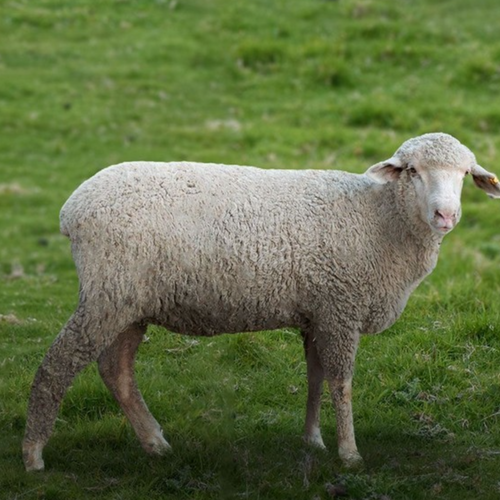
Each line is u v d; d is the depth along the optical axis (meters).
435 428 11.37
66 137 28.77
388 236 10.22
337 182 10.41
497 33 35.66
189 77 32.94
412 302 14.93
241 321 10.16
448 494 9.55
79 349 9.73
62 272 20.88
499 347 13.33
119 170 10.02
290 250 9.96
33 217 24.25
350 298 10.11
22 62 33.28
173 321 10.12
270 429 11.43
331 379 10.22
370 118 29.70
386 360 13.02
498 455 10.59
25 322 15.21
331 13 37.62
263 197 10.09
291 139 28.12
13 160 27.23
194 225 9.83
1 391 12.40
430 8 38.59
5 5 37.66
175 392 12.44
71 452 10.70
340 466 10.12
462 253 20.61
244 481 9.86
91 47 34.81
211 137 28.72
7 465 10.20
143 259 9.71
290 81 32.62
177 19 37.59
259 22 36.94
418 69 33.25
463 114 29.61
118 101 31.08
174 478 10.05
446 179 9.82
